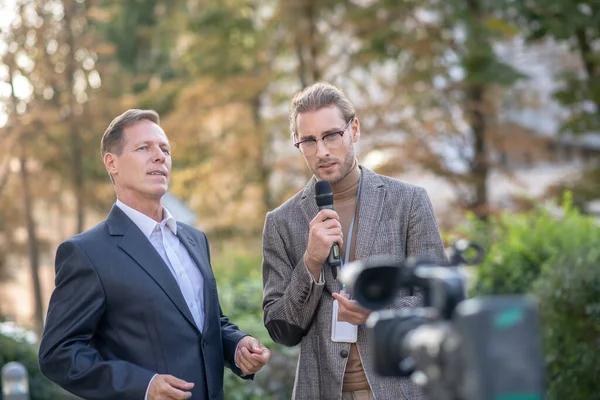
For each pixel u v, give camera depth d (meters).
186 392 3.30
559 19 14.64
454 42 16.94
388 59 17.31
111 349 3.50
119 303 3.48
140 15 26.17
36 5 17.66
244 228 19.86
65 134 18.64
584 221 8.21
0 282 22.14
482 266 7.86
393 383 3.53
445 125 16.69
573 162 23.59
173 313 3.52
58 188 20.05
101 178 20.30
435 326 1.69
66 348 3.38
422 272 1.86
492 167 16.78
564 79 16.11
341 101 3.66
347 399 3.59
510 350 1.47
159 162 3.70
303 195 3.88
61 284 3.50
